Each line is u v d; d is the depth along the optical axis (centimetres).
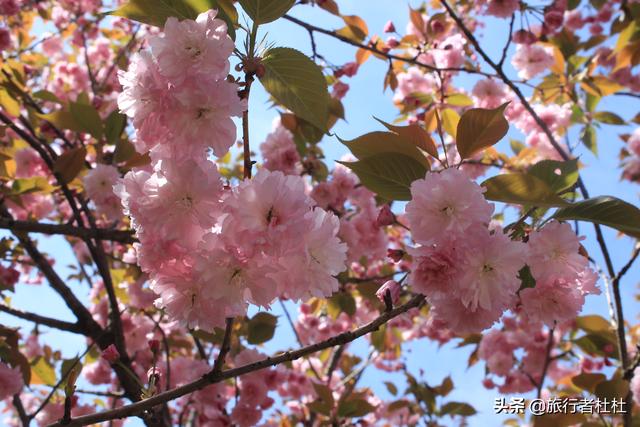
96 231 348
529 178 188
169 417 343
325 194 471
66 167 376
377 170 205
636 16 499
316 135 463
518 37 548
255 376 419
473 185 182
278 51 204
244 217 157
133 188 169
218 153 168
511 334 530
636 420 381
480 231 185
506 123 197
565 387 509
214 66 165
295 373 573
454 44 554
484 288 185
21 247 434
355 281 458
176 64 164
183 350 590
